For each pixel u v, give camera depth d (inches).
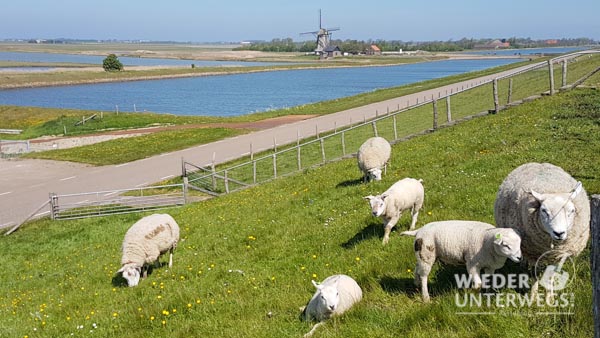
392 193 469.4
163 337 390.9
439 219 488.1
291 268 493.0
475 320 279.9
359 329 305.1
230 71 7613.2
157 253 612.1
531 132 815.1
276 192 956.0
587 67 1934.1
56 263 806.5
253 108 3654.0
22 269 810.8
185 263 619.8
